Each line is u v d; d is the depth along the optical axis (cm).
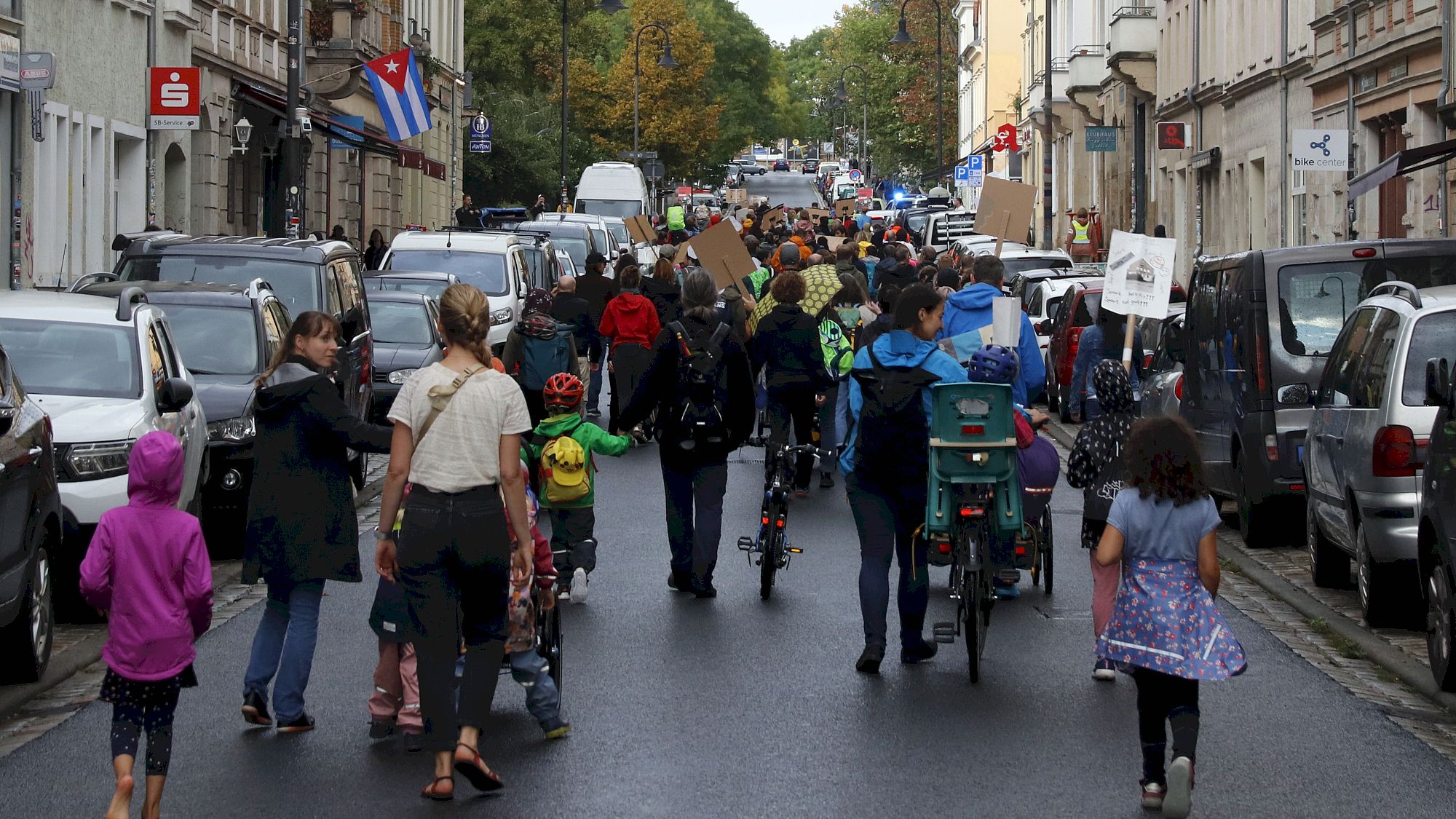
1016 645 1409
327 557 1118
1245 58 5828
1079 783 1012
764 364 1747
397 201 7950
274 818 943
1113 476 1271
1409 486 1461
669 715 1170
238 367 2033
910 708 1191
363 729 1136
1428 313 1500
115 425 1580
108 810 937
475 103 10256
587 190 8156
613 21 17312
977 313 1812
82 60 3978
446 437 986
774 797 982
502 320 3494
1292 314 1908
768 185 19975
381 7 7094
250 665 1135
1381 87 4228
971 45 13688
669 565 1777
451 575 987
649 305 2519
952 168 14200
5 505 1206
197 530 929
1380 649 1402
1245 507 1950
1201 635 946
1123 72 7400
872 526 1303
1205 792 1006
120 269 2406
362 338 2506
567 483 1549
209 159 4906
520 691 1252
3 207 3638
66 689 1288
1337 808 973
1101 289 3294
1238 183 6041
